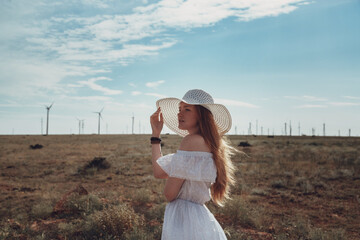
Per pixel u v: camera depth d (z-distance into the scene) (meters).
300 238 6.24
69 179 15.62
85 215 7.02
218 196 1.96
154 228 6.22
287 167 17.89
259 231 6.56
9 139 64.81
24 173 17.67
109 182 14.50
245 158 23.22
